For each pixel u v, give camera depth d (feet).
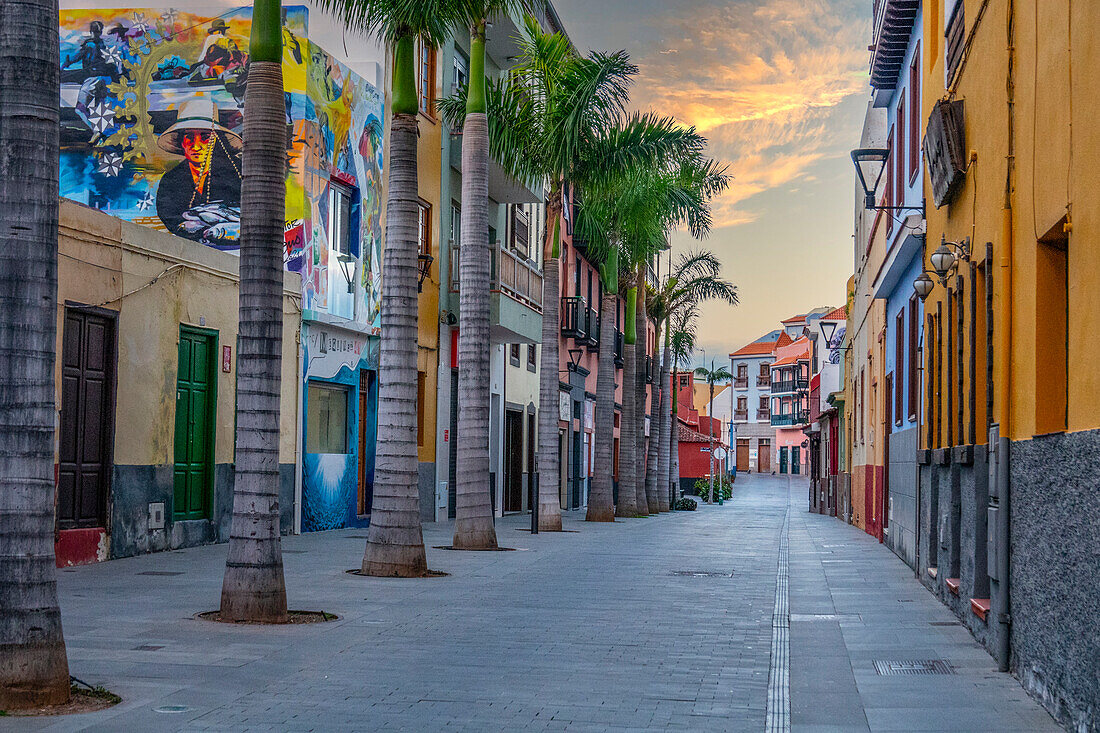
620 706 23.75
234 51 67.97
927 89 52.06
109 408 51.19
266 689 24.52
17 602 21.77
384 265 49.60
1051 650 23.63
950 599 40.50
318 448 74.18
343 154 75.46
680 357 171.83
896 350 69.92
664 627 35.42
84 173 68.64
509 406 114.21
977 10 35.06
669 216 106.01
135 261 52.85
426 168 89.15
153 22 68.64
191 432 59.00
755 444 409.08
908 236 52.70
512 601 40.86
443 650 30.04
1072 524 21.89
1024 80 27.73
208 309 59.77
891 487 73.51
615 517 122.72
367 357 79.82
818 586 49.52
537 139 82.48
